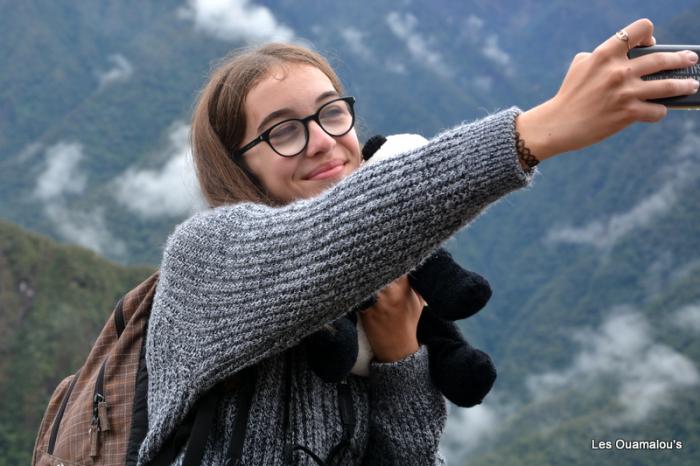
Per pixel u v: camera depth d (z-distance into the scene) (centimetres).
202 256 187
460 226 162
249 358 177
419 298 210
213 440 186
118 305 223
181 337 185
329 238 165
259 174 210
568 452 9444
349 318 199
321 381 197
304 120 203
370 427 203
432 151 162
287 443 188
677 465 8412
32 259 11300
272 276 172
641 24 148
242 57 215
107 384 205
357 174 170
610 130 149
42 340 10444
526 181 155
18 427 9650
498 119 158
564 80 156
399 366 198
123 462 194
